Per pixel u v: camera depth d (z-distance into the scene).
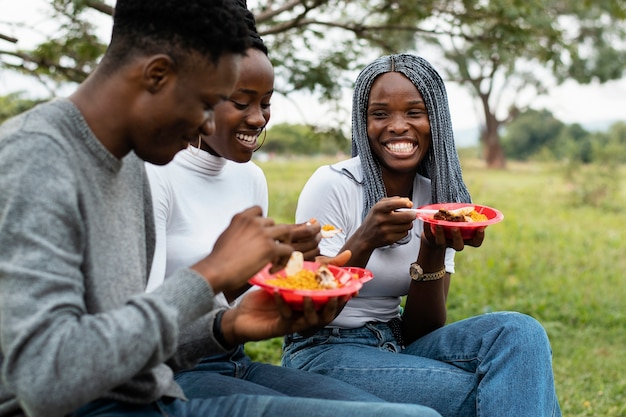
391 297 3.29
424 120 3.26
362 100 3.29
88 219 1.95
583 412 4.53
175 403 2.28
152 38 1.95
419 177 3.48
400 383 2.86
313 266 2.58
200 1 1.95
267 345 5.42
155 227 2.52
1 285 1.77
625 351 5.97
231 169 2.99
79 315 1.83
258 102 2.85
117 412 2.07
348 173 3.28
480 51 6.16
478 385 2.83
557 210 14.92
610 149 16.81
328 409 2.22
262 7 5.89
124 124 2.01
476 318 3.01
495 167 35.09
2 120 5.54
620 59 29.33
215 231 2.83
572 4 22.66
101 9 4.79
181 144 2.09
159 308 1.84
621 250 10.23
